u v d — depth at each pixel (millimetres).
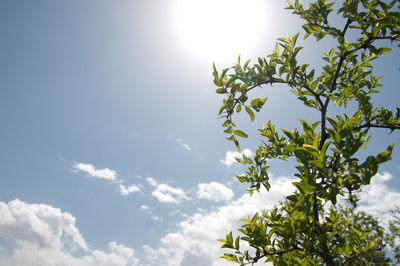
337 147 1836
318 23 3240
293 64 2873
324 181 1799
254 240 2459
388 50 2814
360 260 2418
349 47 3016
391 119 2854
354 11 2812
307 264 2463
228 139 2723
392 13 2633
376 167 1626
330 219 3244
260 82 2963
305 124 2242
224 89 2670
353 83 3406
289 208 2695
